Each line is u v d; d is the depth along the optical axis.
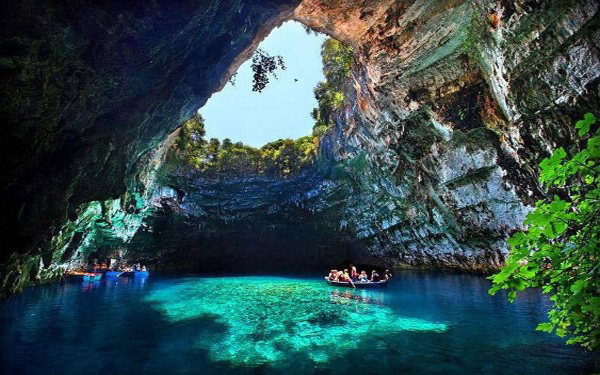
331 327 10.00
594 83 8.15
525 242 2.25
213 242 31.36
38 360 7.18
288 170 26.62
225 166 26.58
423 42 12.31
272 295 16.48
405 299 14.08
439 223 19.95
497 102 12.02
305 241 31.53
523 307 11.63
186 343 8.55
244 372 6.69
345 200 26.47
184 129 25.47
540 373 6.23
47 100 5.75
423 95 14.18
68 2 4.93
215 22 7.97
